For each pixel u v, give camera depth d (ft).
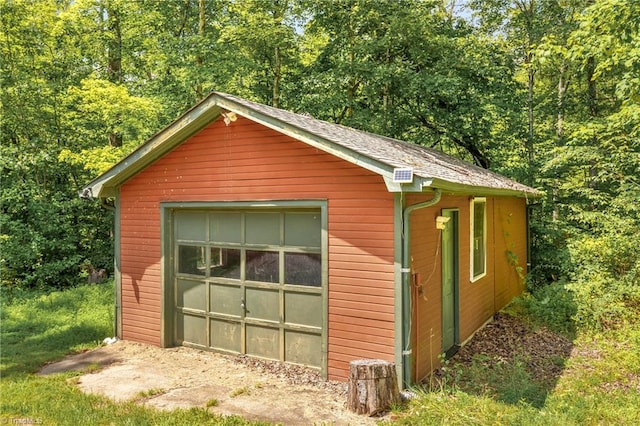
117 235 25.58
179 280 24.17
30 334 26.27
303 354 20.18
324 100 44.47
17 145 44.47
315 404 16.38
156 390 17.87
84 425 14.64
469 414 14.98
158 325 24.07
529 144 46.42
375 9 43.93
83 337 25.70
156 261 24.17
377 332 17.51
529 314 29.12
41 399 16.89
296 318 20.33
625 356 21.20
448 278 22.15
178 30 49.98
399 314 16.97
